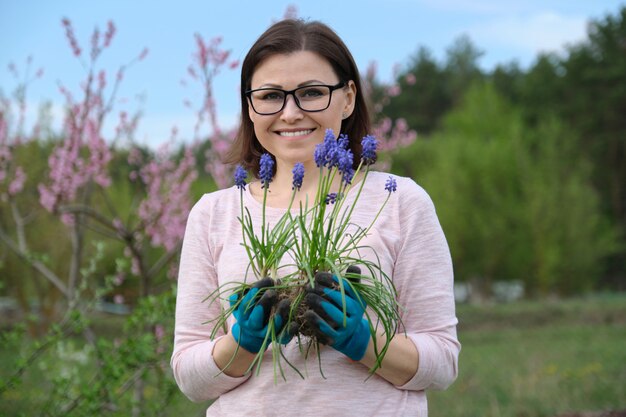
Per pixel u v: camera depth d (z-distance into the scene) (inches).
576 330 562.9
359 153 90.9
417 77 1889.8
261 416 76.4
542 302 812.0
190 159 253.3
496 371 354.0
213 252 84.0
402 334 77.5
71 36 222.2
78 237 215.3
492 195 983.0
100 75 229.1
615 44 1489.9
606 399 269.6
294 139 82.6
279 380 76.3
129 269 330.6
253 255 79.7
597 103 1462.8
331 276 69.7
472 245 977.5
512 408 260.4
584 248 994.1
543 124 1180.5
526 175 1000.9
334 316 68.3
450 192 984.9
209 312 83.0
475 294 1036.5
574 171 1078.4
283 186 86.4
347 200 82.3
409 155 1152.2
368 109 91.7
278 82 81.9
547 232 973.8
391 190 77.4
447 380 78.8
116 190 521.7
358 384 75.7
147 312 170.1
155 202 246.2
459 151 1026.7
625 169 1423.5
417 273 79.4
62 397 168.7
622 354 389.4
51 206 222.5
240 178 77.3
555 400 270.2
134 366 168.1
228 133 251.6
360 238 75.0
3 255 480.7
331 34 84.7
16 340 179.0
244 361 76.7
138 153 263.6
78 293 190.4
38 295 493.4
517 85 1808.6
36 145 354.6
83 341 410.6
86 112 226.5
